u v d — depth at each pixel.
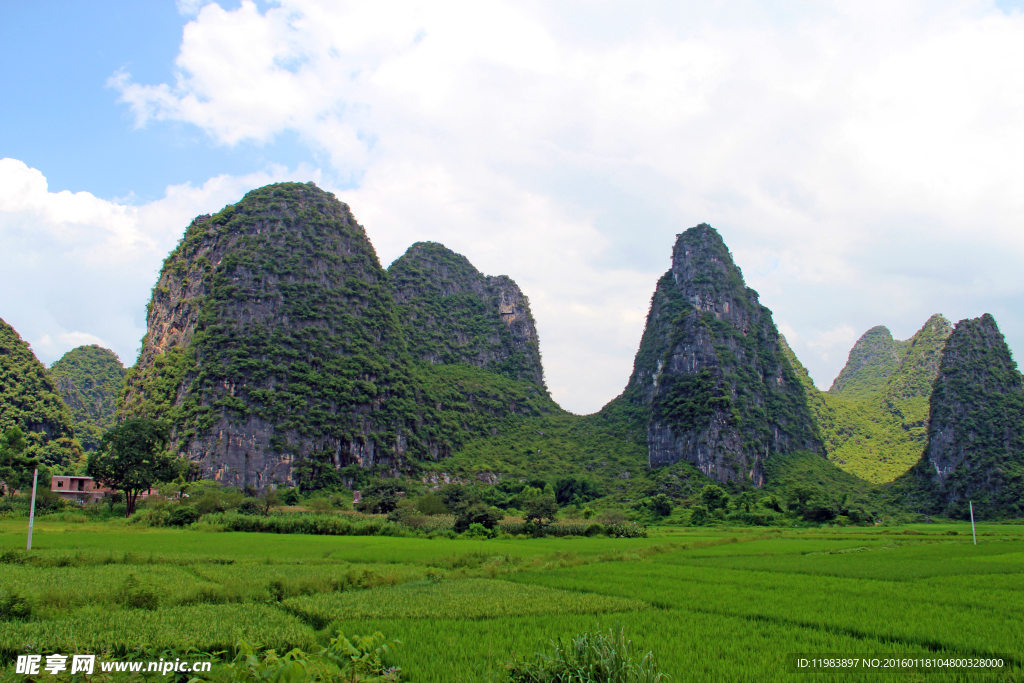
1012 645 19.34
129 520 78.62
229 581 30.72
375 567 39.41
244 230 144.88
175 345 134.88
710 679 16.38
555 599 27.81
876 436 198.50
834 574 36.81
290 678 11.78
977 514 119.69
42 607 24.05
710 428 131.88
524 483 134.25
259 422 117.44
